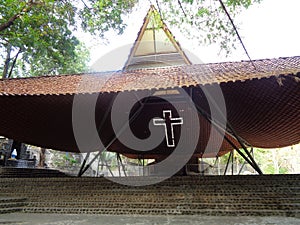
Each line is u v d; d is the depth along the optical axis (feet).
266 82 22.70
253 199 21.06
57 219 18.83
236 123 34.14
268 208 20.29
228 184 23.40
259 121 32.65
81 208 22.12
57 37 51.11
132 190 24.12
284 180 22.94
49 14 35.60
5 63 65.57
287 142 42.22
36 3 33.73
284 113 28.84
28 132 36.99
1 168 40.22
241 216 19.36
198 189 23.09
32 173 44.80
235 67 28.99
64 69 66.13
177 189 23.50
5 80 32.40
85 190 25.07
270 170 110.01
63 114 31.63
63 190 25.50
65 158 75.00
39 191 25.77
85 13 30.32
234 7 17.07
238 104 27.94
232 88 24.35
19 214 21.20
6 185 27.22
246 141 45.60
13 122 32.99
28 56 61.62
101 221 17.88
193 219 18.30
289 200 20.58
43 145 43.68
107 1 24.64
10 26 36.58
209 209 20.61
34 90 26.68
